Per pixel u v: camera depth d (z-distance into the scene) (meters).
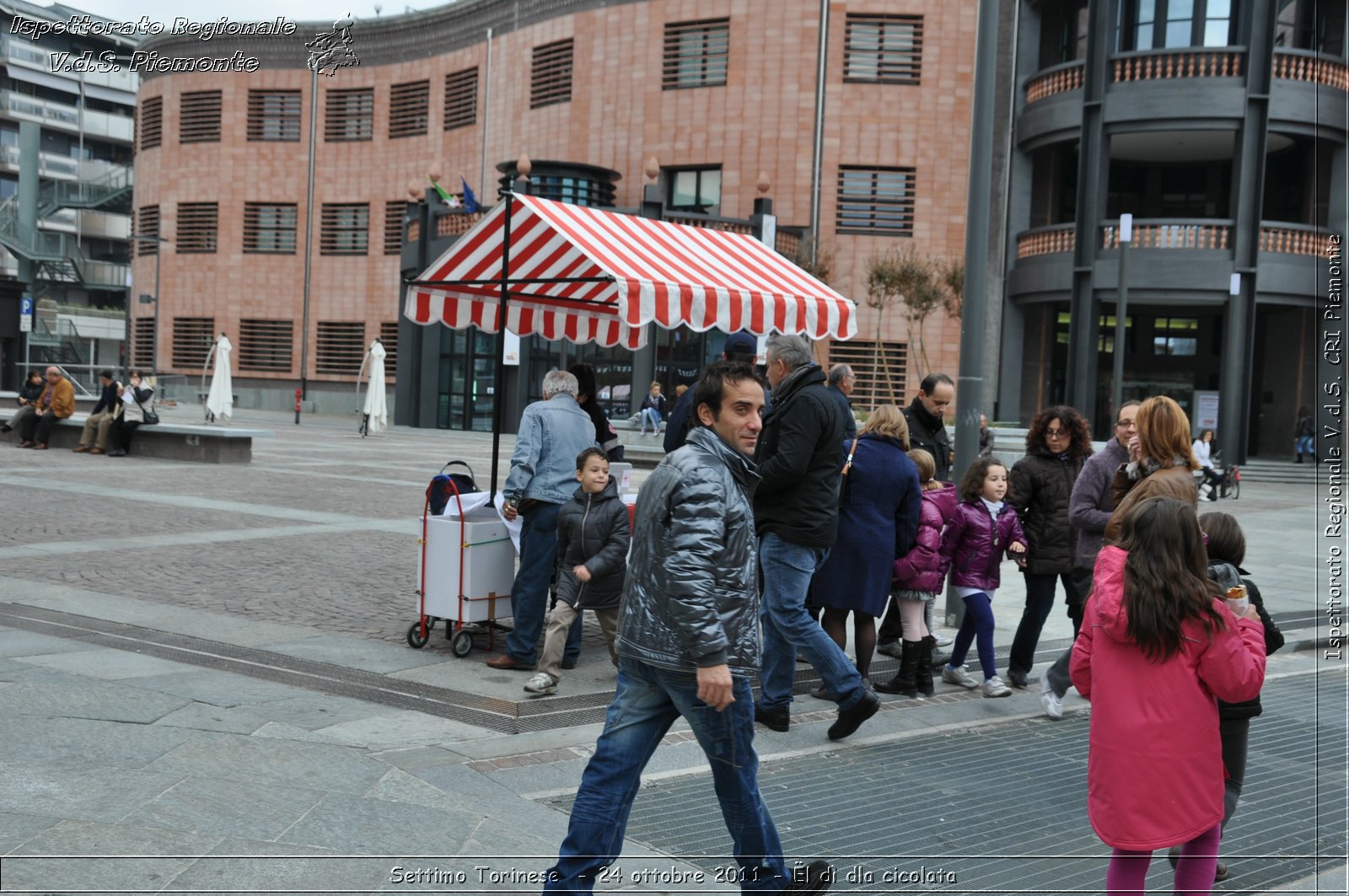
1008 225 31.69
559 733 5.34
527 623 6.16
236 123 46.16
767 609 5.57
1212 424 31.03
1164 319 32.53
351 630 7.09
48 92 66.81
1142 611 3.21
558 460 6.12
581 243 7.32
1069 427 6.61
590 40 37.56
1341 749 5.86
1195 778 3.25
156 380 43.53
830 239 34.50
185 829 3.81
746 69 35.25
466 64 41.75
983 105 8.47
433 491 6.78
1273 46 27.09
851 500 6.06
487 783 4.58
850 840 4.29
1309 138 28.06
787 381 5.47
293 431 32.16
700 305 7.42
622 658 3.40
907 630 6.54
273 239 46.06
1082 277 28.73
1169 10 28.38
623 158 37.00
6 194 66.62
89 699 5.21
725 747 3.35
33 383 21.80
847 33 34.47
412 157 43.66
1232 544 3.71
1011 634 8.63
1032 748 5.66
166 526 11.23
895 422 6.06
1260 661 3.28
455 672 6.14
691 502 3.27
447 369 37.91
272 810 4.05
